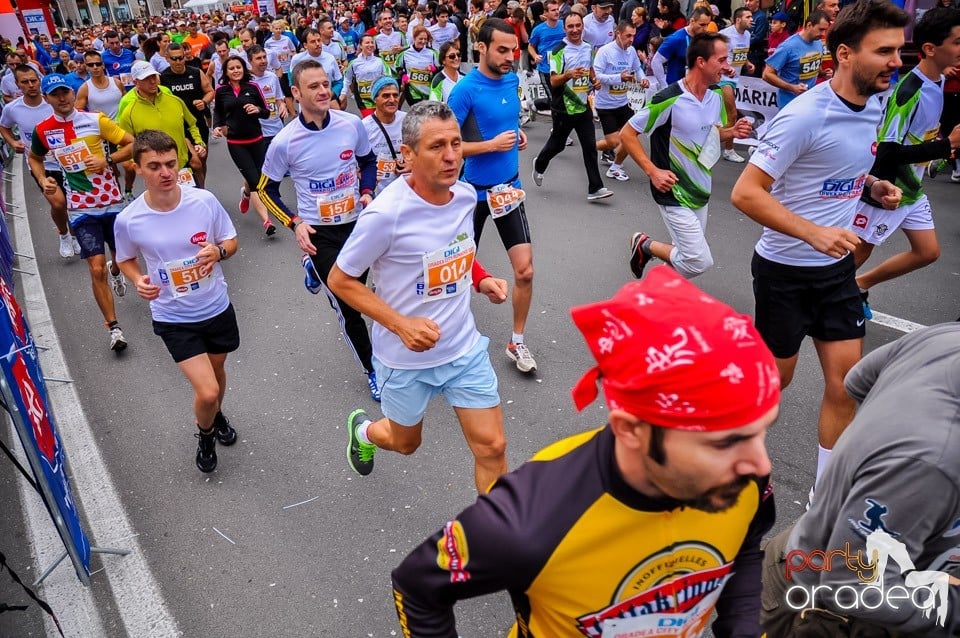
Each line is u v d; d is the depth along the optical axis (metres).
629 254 6.46
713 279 5.81
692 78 4.41
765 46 10.43
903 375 1.56
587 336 1.17
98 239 5.31
